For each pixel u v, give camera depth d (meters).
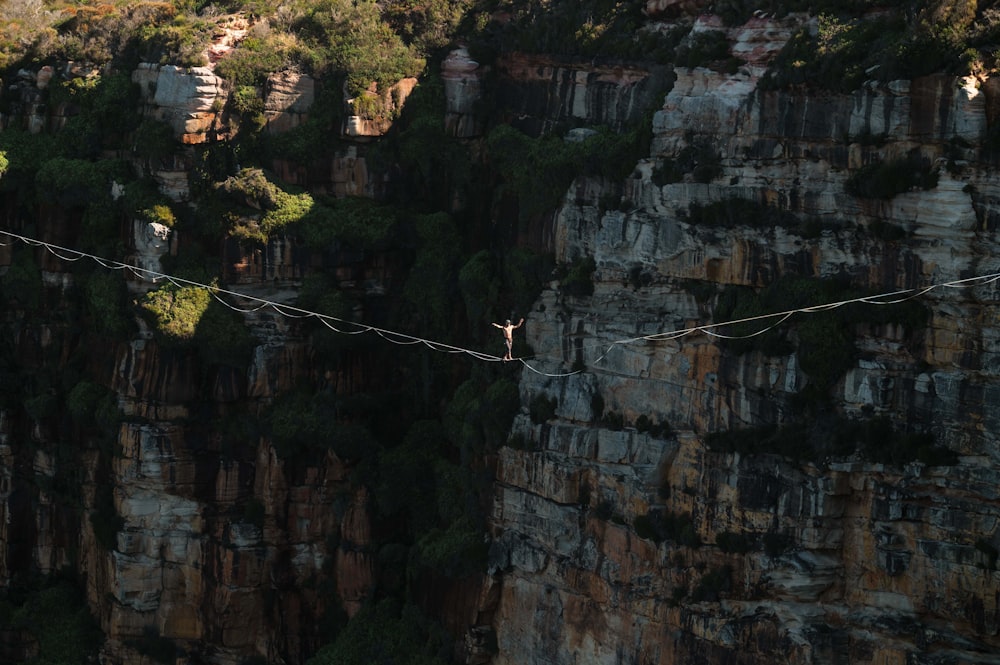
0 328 98.62
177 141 90.69
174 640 93.25
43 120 97.06
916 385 68.25
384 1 95.00
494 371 84.81
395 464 89.50
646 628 76.00
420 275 90.75
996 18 66.69
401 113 91.62
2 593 99.06
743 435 72.44
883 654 69.06
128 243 92.12
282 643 91.75
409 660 85.81
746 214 72.88
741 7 76.69
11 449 98.81
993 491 66.44
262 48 91.62
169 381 90.38
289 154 91.06
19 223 97.31
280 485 90.69
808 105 71.12
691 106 75.44
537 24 88.00
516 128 88.56
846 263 70.50
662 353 76.31
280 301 90.44
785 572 71.12
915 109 67.75
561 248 81.50
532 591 81.25
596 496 78.44
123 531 92.62
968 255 67.06
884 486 69.06
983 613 66.69
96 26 96.81
